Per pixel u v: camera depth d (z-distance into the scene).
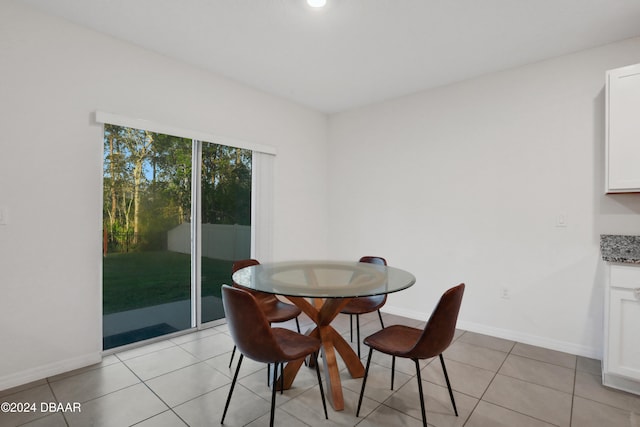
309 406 2.01
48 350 2.32
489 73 3.25
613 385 2.24
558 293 2.89
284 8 2.24
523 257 3.06
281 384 2.12
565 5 2.18
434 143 3.62
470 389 2.21
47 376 2.31
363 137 4.23
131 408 1.97
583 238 2.77
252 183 3.72
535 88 3.00
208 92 3.25
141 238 3.10
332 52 2.86
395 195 3.94
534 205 3.00
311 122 4.37
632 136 2.28
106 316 3.01
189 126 3.11
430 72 3.24
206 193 3.44
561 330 2.87
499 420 1.88
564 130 2.86
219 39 2.66
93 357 2.52
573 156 2.82
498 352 2.82
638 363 2.11
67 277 2.41
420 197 3.73
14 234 2.19
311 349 1.82
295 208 4.17
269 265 2.75
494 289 3.22
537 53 2.84
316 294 1.82
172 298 3.28
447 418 1.89
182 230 3.29
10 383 2.17
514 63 3.03
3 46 2.14
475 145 3.34
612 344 2.20
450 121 3.51
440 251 3.57
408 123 3.83
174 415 1.90
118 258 3.01
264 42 2.70
